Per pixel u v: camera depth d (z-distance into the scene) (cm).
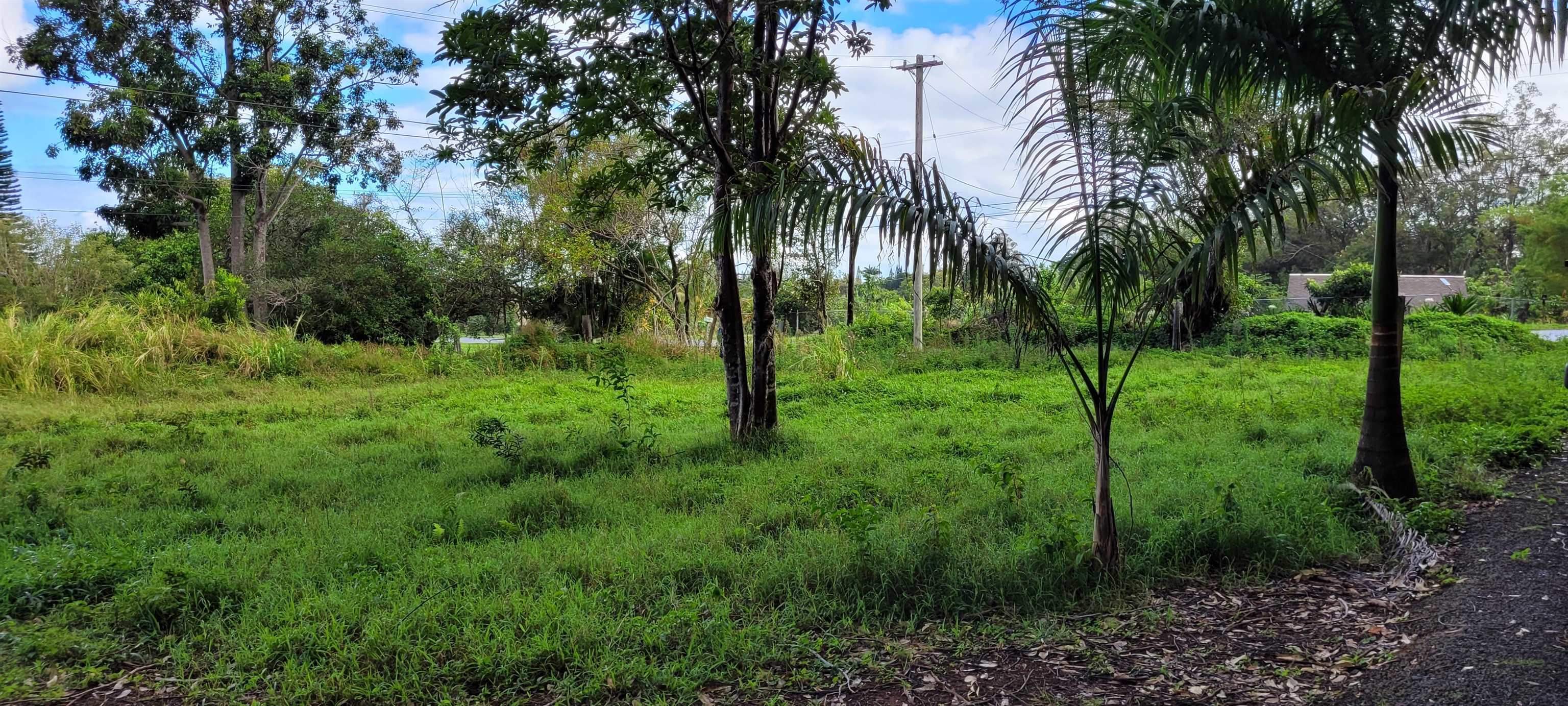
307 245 2962
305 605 411
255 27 2378
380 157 2517
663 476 721
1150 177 444
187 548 511
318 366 1655
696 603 413
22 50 2228
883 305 2533
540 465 790
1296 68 528
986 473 617
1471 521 553
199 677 363
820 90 850
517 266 2412
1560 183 3388
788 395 1322
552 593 421
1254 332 1873
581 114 752
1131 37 472
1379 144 439
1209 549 493
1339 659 363
